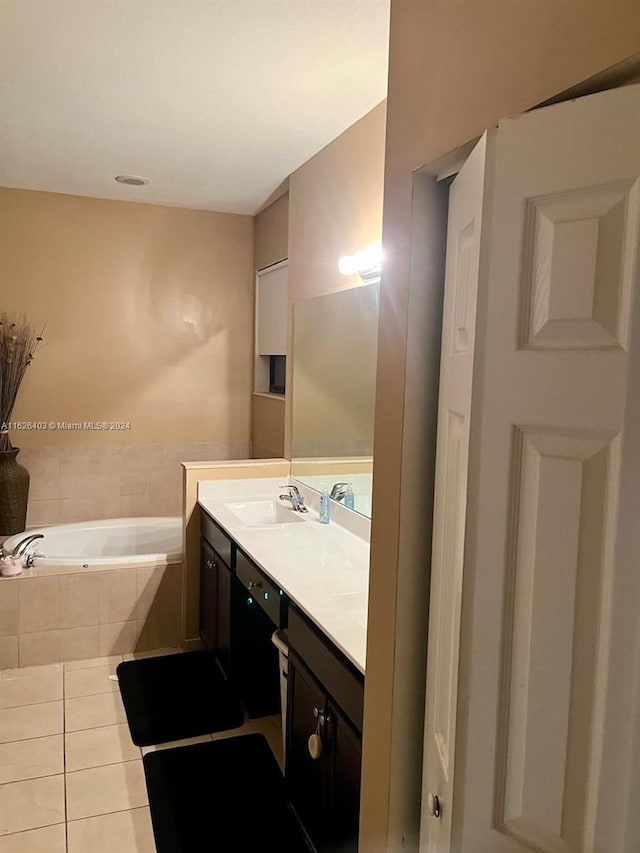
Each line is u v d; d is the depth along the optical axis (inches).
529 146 35.2
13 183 152.5
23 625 124.4
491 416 37.7
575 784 34.4
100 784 91.0
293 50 83.6
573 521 33.8
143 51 84.7
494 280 37.3
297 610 78.6
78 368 167.8
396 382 52.9
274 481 141.0
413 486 52.2
